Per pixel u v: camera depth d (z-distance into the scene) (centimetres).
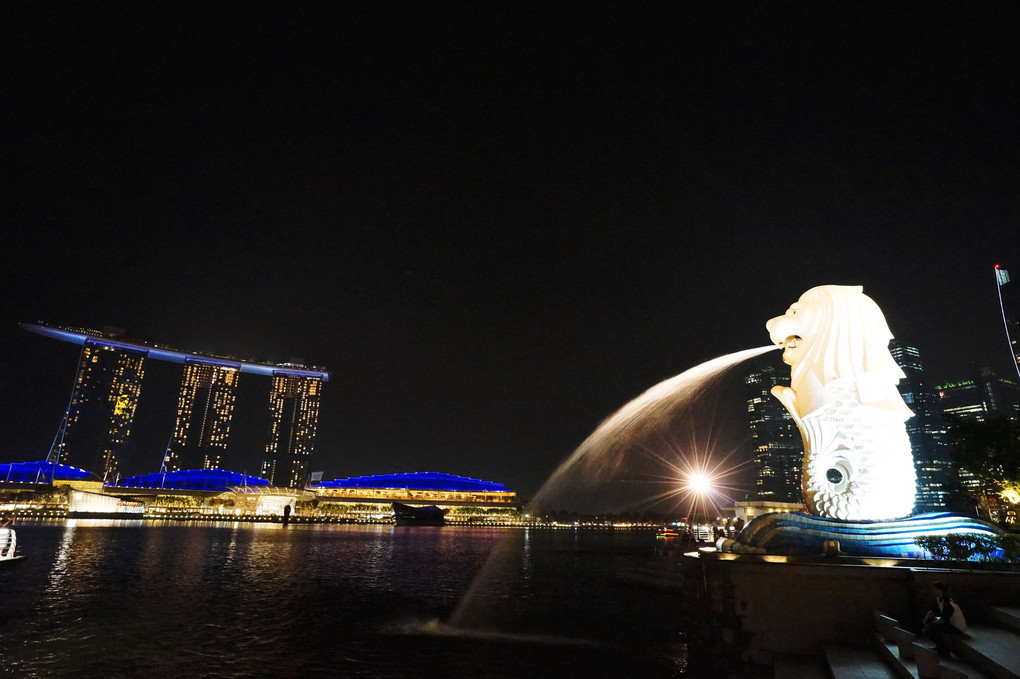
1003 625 1204
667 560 3612
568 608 2655
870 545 1595
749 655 1405
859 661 1210
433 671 1523
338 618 2284
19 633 1842
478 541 9369
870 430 1733
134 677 1402
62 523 10881
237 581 3334
